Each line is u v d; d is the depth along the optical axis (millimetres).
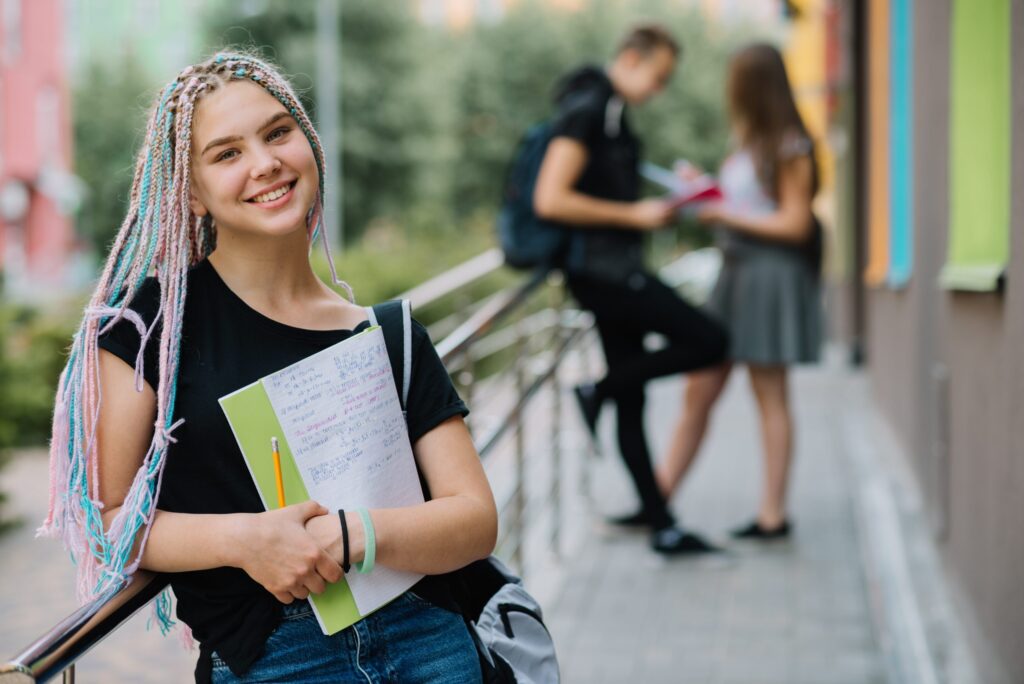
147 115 1651
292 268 1681
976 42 3617
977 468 3643
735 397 9555
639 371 4715
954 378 4168
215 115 1598
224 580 1606
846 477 6375
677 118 33781
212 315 1627
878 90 7449
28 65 29078
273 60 1814
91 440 1537
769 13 35781
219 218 1624
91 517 1530
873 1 7844
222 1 29281
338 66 29219
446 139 30844
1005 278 3193
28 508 7418
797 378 10594
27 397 8766
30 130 29250
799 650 3953
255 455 1570
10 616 5293
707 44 34938
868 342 9531
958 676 3518
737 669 3807
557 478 4984
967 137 3744
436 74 31016
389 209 29859
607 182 4629
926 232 5098
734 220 4875
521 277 14688
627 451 4941
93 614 1459
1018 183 3000
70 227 32750
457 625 1726
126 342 1569
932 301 4879
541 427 7770
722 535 5309
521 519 4254
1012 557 3066
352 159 29281
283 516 1535
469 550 1653
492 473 6504
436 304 12922
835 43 13133
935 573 4504
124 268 1594
